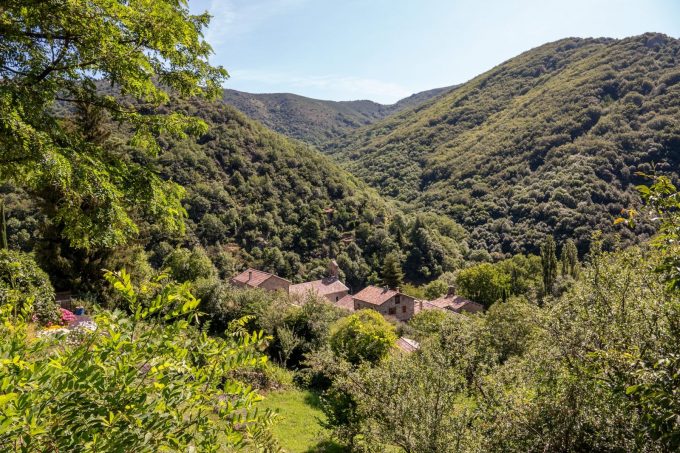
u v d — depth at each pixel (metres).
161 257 42.25
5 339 2.20
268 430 2.47
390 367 8.64
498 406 6.86
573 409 6.04
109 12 5.56
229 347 2.37
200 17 7.32
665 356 3.99
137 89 6.77
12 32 5.34
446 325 10.23
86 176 5.24
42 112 5.37
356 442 10.12
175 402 1.97
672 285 3.50
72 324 9.62
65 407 1.69
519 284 50.72
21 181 5.96
